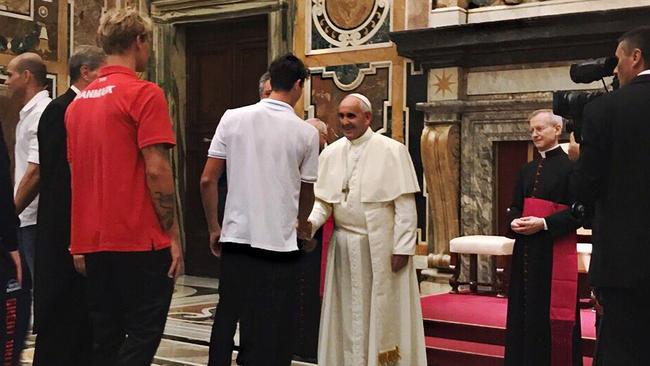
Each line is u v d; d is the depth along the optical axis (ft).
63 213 10.71
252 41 26.55
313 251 15.39
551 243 12.39
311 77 24.47
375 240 13.05
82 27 26.58
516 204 13.33
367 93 23.35
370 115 13.44
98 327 9.75
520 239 12.66
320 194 13.50
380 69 23.09
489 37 19.95
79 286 10.80
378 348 12.84
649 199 8.91
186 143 28.09
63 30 25.93
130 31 9.95
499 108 20.70
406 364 13.10
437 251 21.66
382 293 12.98
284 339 10.64
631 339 8.91
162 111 9.65
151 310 9.70
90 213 9.64
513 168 20.84
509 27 19.52
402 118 22.67
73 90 11.26
